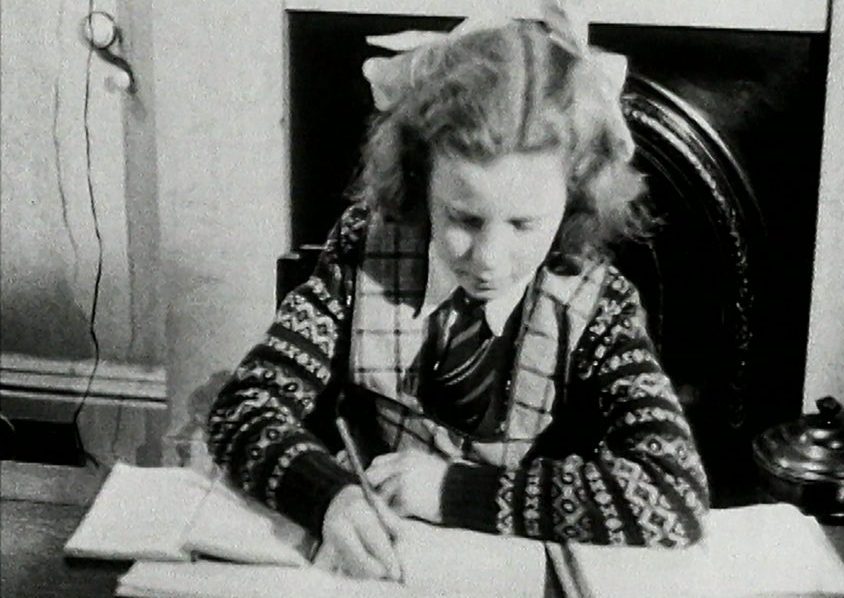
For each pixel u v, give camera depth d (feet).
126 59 6.08
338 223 4.89
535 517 3.78
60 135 6.26
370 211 4.75
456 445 4.74
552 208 4.49
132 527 3.72
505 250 4.56
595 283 4.66
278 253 6.21
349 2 5.81
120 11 6.01
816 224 5.85
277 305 5.75
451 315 4.72
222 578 3.49
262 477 3.91
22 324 6.59
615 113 4.42
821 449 4.25
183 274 6.30
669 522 3.75
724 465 6.06
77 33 6.08
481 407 4.74
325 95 5.99
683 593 3.43
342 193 6.10
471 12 5.67
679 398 6.12
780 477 4.22
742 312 5.94
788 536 3.74
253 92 5.98
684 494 3.87
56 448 6.52
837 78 5.64
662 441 4.15
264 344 4.61
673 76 5.74
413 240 4.73
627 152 4.50
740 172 5.82
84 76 6.15
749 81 5.73
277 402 4.35
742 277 5.90
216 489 3.96
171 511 3.82
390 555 3.58
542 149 4.36
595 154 4.48
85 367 6.57
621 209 5.49
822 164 5.75
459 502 3.83
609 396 4.50
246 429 4.13
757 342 6.06
